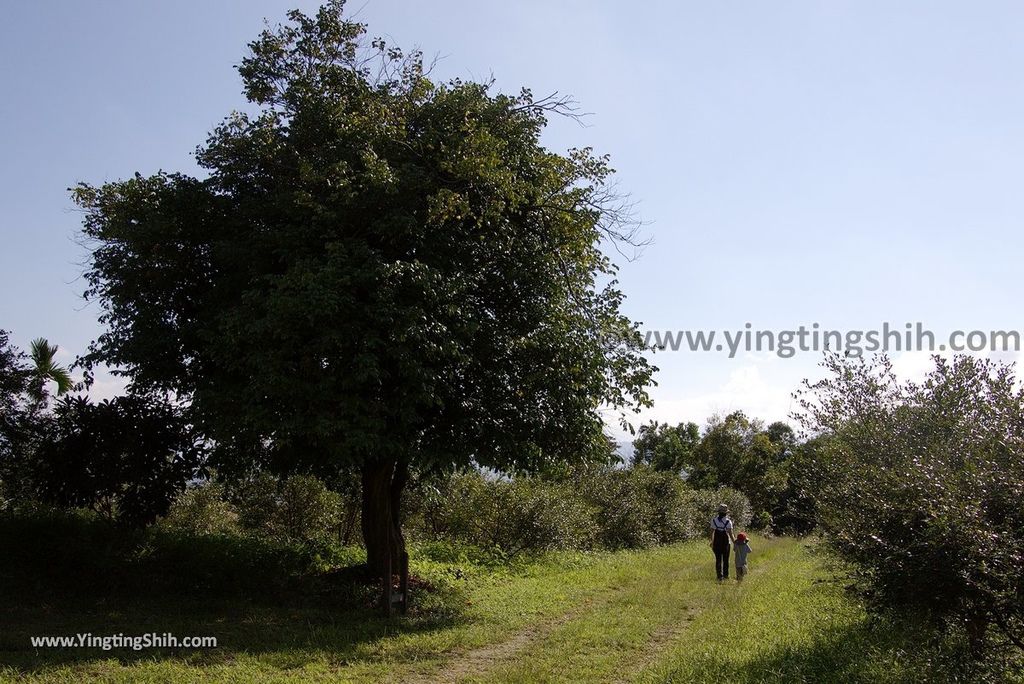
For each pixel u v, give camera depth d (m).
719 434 45.38
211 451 11.62
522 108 11.91
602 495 24.97
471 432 10.52
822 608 10.11
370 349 9.59
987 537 5.51
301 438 10.89
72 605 9.43
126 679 6.66
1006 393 6.61
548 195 11.81
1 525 10.82
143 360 10.54
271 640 8.74
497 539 19.34
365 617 10.45
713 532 15.84
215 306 10.77
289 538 16.36
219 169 11.30
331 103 10.91
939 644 6.87
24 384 11.30
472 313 10.55
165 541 11.78
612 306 12.62
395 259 10.38
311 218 10.34
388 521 12.69
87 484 10.92
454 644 8.98
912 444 7.96
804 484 11.27
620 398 12.22
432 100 11.43
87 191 11.44
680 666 7.29
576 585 14.55
